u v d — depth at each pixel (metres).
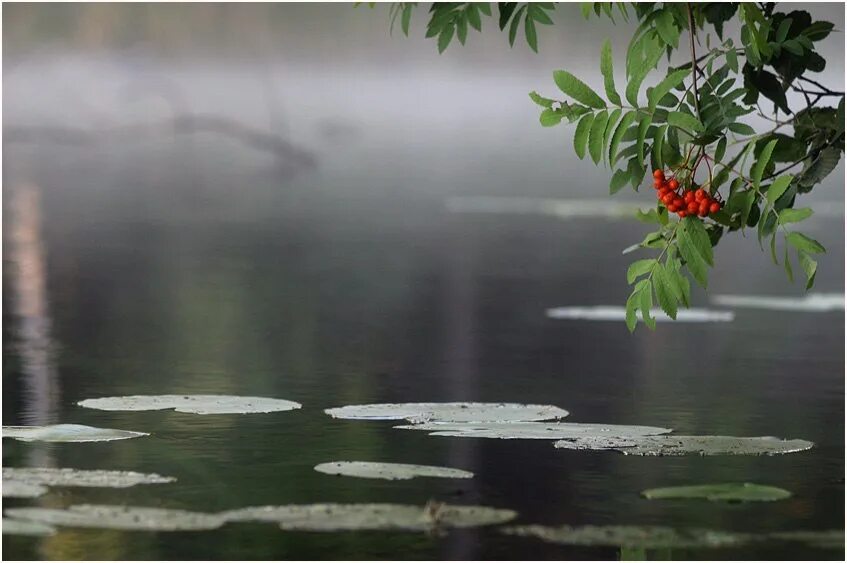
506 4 9.95
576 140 7.98
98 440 9.59
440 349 14.38
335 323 16.05
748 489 8.42
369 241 24.09
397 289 18.84
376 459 9.20
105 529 7.44
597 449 9.52
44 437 9.63
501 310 17.08
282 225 26.31
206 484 8.48
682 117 7.89
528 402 11.58
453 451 9.48
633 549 7.32
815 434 10.31
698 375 12.94
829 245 24.08
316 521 7.43
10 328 15.32
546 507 8.12
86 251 22.33
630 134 7.99
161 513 7.56
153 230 25.30
